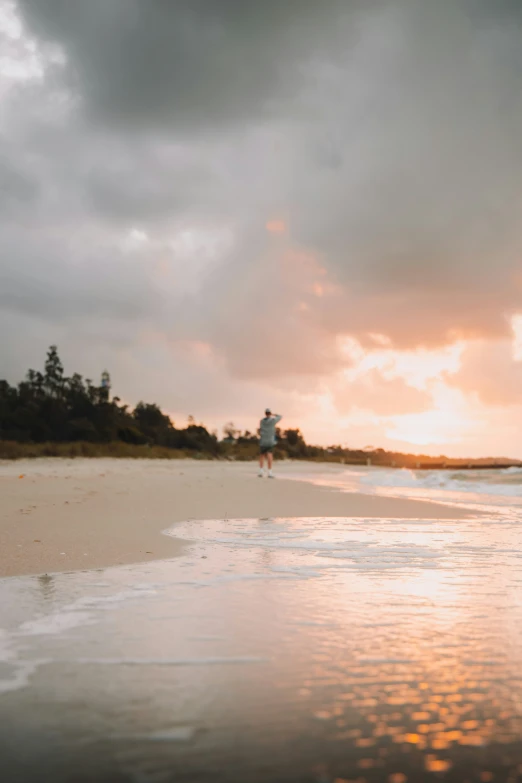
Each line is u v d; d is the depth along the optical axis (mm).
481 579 4285
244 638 2896
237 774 1705
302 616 3281
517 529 7176
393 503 10422
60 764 1750
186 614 3301
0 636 2910
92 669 2488
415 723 2031
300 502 10289
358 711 2119
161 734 1938
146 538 5961
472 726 2014
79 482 12688
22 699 2193
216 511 8664
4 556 4879
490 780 1687
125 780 1669
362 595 3773
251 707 2139
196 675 2432
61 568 4520
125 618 3219
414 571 4559
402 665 2561
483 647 2795
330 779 1687
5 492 9805
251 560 4941
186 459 39469
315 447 80375
